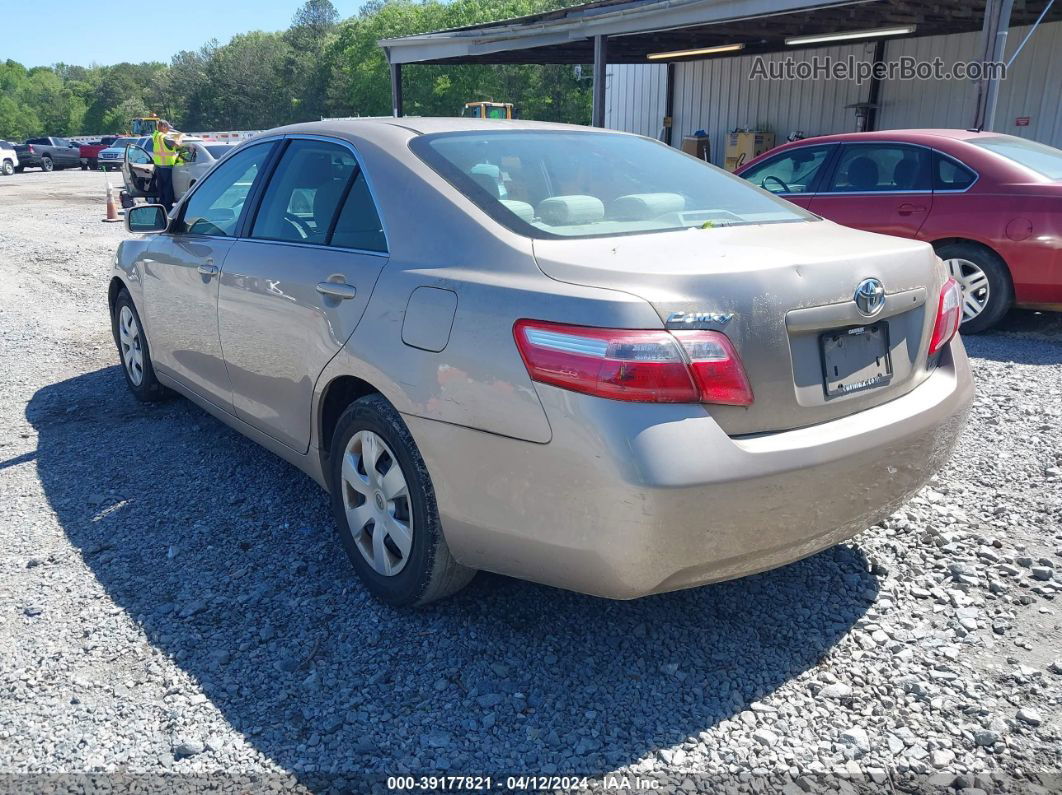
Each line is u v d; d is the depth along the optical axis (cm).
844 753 236
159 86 15325
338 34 12400
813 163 778
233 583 327
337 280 309
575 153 339
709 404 230
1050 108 1427
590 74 6781
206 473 430
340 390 323
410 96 8381
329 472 336
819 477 242
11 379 602
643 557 229
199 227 434
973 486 402
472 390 252
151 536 365
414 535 283
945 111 1583
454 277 268
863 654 280
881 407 269
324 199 341
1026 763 232
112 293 546
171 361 465
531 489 242
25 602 313
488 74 7512
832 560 339
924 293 284
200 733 245
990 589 315
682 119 2116
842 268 255
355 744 241
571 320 233
